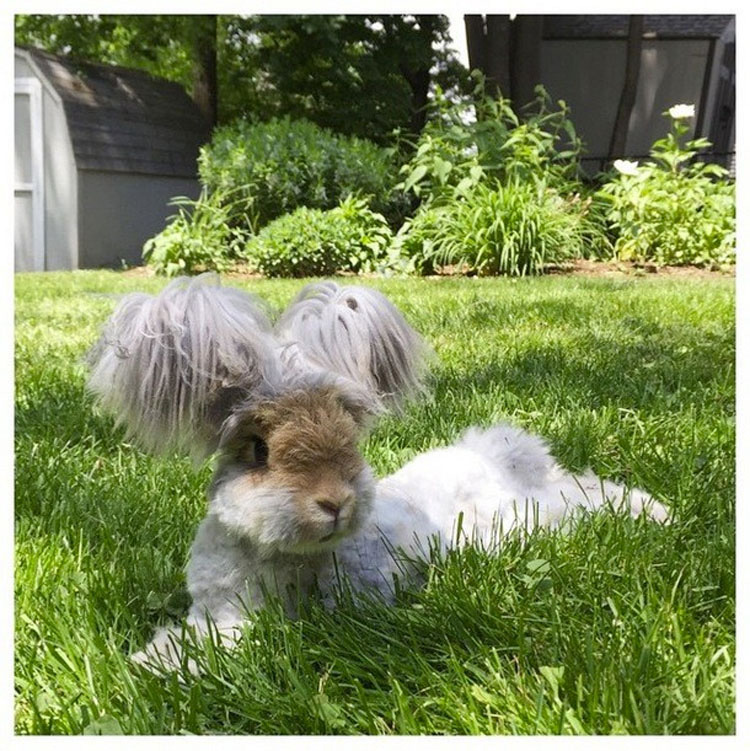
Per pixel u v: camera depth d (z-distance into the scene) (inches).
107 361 22.3
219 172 119.2
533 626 23.2
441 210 104.7
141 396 21.7
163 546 29.7
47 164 133.5
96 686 21.4
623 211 111.5
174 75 184.4
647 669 20.5
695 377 48.5
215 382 22.0
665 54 183.9
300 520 20.4
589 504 31.8
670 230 107.7
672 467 35.2
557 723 19.1
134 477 35.7
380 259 106.6
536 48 144.6
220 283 23.4
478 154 109.4
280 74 150.7
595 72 185.8
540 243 101.1
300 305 24.9
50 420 42.5
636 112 187.6
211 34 155.9
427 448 38.8
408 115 158.4
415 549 26.3
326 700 20.3
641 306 72.5
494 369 50.8
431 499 28.7
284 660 21.1
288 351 23.2
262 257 104.3
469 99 153.3
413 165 116.9
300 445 21.0
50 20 157.9
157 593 26.4
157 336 21.6
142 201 141.4
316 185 116.3
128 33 163.5
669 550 27.3
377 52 150.6
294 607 23.8
